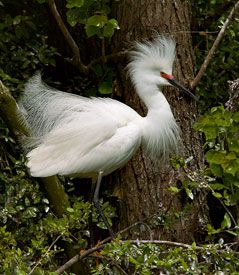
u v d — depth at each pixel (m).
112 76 10.94
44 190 9.12
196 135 10.43
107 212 9.09
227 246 7.41
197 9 12.25
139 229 9.64
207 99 12.02
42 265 7.48
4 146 10.34
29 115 9.00
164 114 9.31
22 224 9.43
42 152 8.67
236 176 7.92
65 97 9.12
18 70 11.09
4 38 10.86
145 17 10.70
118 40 10.93
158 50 9.41
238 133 8.23
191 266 6.85
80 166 8.80
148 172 10.12
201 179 8.24
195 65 11.17
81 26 11.59
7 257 6.70
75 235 8.68
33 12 11.70
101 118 8.95
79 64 10.93
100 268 7.02
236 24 12.03
